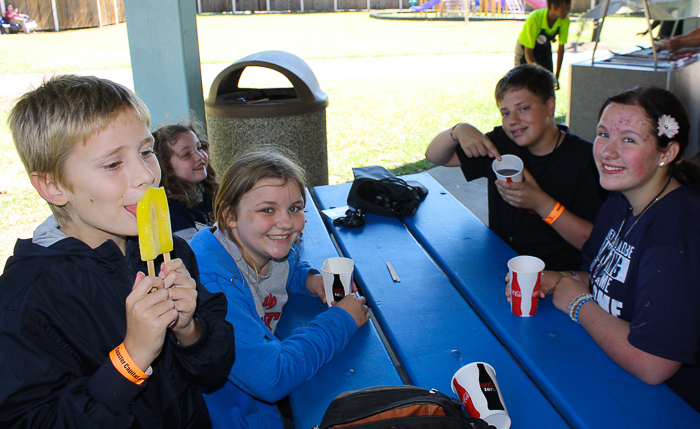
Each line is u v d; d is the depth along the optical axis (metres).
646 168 1.53
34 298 1.02
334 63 14.20
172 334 1.19
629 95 1.56
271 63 4.15
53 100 0.99
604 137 1.61
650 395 1.39
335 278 1.83
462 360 1.58
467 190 5.21
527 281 1.70
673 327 1.38
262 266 1.82
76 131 0.98
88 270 1.10
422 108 9.17
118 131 1.02
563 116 7.84
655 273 1.43
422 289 2.00
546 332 1.69
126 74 11.57
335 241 2.81
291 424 1.84
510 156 2.26
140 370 1.02
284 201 1.64
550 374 1.49
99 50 15.23
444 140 2.80
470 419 1.18
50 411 0.99
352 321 1.69
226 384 1.61
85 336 1.08
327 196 3.11
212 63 13.79
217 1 28.31
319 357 1.54
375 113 8.87
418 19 24.95
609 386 1.43
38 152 1.01
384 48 16.53
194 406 1.31
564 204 2.60
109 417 1.00
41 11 19.77
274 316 1.88
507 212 2.73
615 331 1.54
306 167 4.38
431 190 3.04
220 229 1.72
